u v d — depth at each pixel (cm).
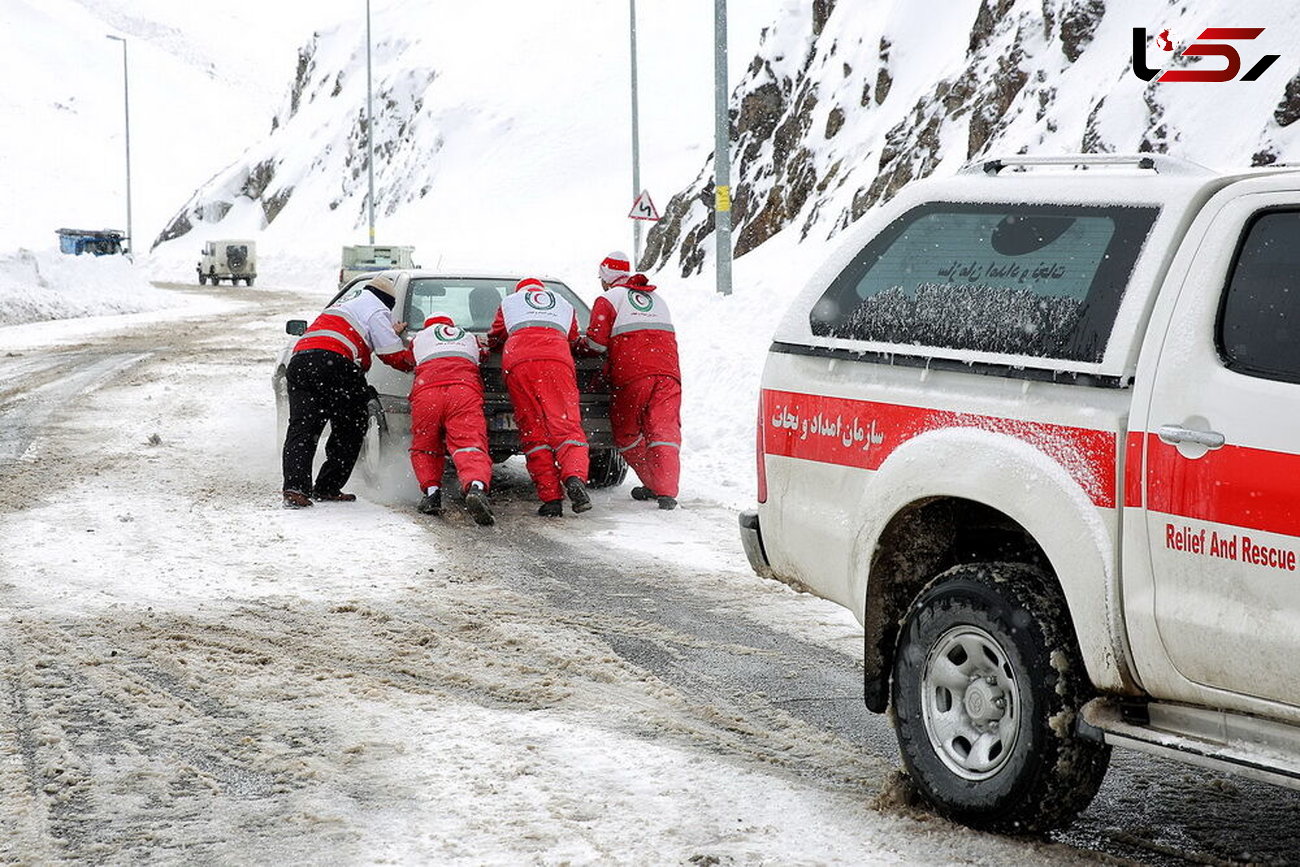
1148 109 2292
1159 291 419
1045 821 436
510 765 518
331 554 895
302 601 771
